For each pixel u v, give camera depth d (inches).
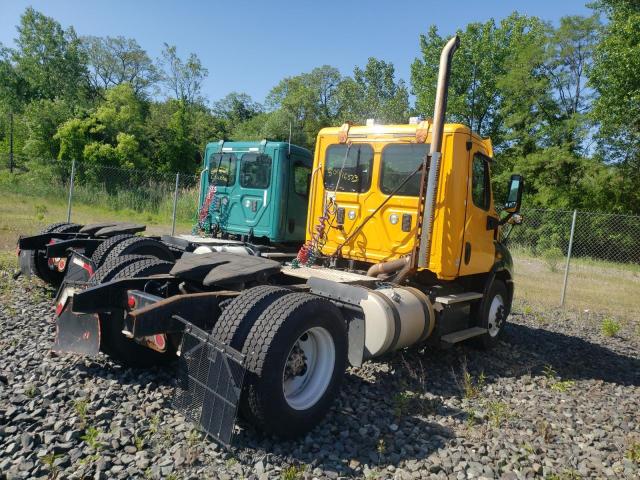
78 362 182.5
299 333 140.6
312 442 143.9
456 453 145.9
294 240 323.6
